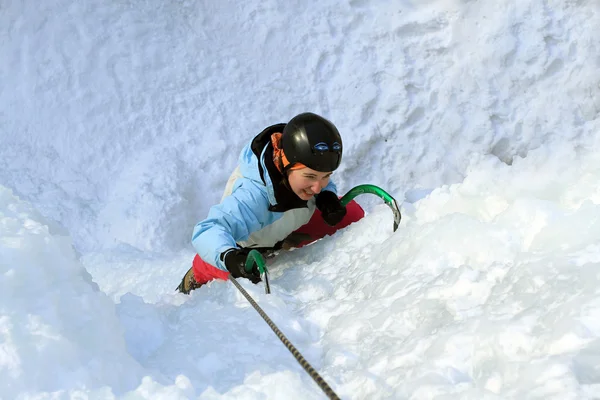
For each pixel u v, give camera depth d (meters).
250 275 2.56
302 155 2.68
